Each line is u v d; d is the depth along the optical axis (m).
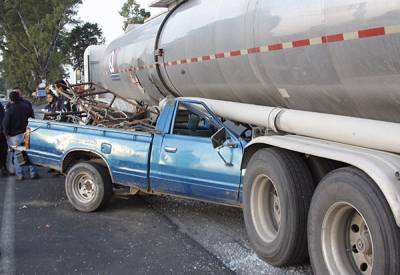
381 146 3.78
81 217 6.72
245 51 5.25
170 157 6.04
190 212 6.93
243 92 5.76
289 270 4.72
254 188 5.02
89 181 6.97
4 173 9.96
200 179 5.73
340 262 3.97
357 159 3.65
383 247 3.39
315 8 4.16
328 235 4.02
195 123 6.40
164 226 6.27
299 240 4.48
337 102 4.38
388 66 3.60
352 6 3.77
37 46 58.97
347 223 3.97
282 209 4.55
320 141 4.40
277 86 5.02
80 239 5.77
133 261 5.05
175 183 6.02
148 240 5.71
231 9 5.68
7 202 7.59
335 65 4.07
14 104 9.55
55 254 5.27
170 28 7.65
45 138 7.36
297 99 4.88
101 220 6.56
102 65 12.99
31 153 7.53
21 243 5.64
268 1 4.94
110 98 12.62
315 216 4.10
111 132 6.70
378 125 3.83
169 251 5.33
